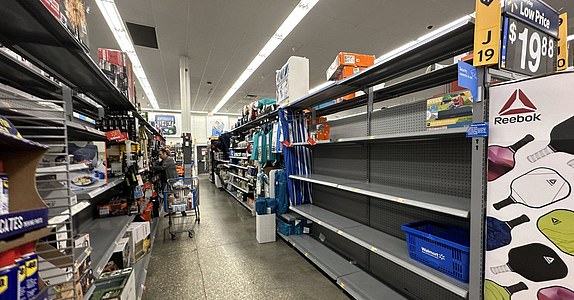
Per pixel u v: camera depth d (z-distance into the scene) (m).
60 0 1.12
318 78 9.55
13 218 0.64
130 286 1.83
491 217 1.26
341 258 2.94
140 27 5.50
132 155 3.05
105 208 2.54
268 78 9.45
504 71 1.31
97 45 6.30
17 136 0.66
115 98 2.65
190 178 4.79
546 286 1.09
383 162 2.61
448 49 1.67
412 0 4.59
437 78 1.99
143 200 3.53
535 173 1.11
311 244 3.35
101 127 2.76
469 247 1.40
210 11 4.89
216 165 10.77
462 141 1.87
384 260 2.51
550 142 1.06
